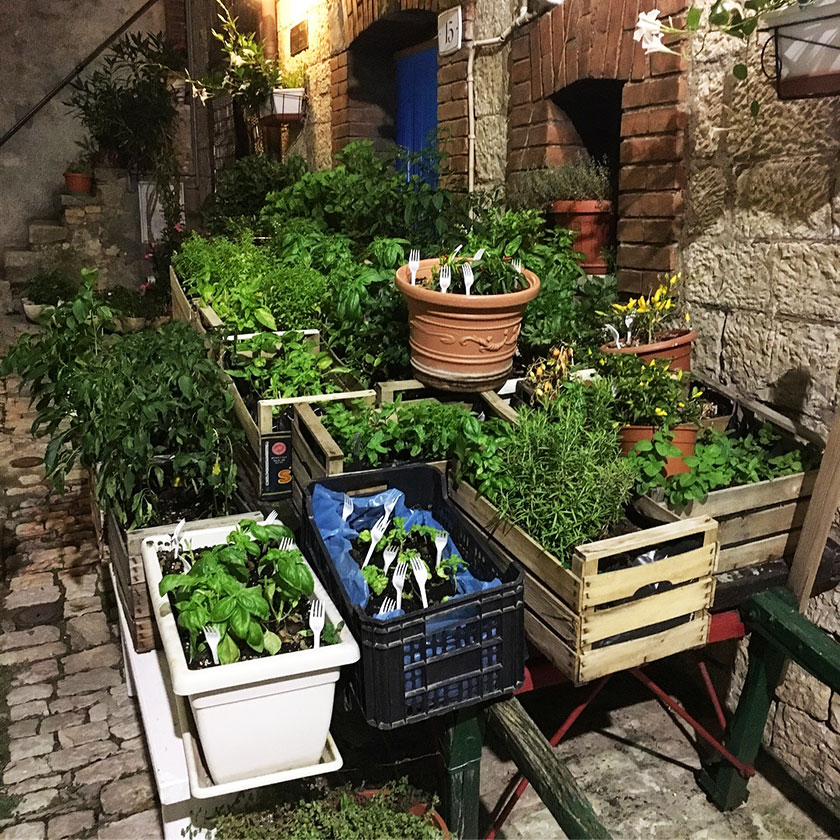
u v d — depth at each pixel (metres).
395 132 5.22
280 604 1.77
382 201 3.72
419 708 1.66
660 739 2.78
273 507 2.50
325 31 5.29
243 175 5.42
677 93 2.67
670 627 1.95
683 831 2.41
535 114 3.40
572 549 1.95
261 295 3.17
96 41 7.79
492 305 2.32
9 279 7.55
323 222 4.01
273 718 1.61
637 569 1.81
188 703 1.87
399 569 1.79
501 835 2.40
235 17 6.79
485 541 1.88
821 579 2.17
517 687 1.88
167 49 7.63
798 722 2.59
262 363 2.76
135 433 2.24
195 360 2.34
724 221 2.61
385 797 1.98
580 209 3.17
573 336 2.73
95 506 2.82
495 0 3.62
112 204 7.81
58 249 7.68
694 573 1.90
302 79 5.81
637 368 2.31
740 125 2.48
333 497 2.06
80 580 3.70
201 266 3.69
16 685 3.01
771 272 2.46
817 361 2.35
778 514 2.17
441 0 4.00
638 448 2.19
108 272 7.91
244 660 1.58
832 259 2.26
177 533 2.03
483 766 2.68
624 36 2.85
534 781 1.67
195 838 2.03
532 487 2.00
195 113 8.06
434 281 2.50
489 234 3.13
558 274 2.99
